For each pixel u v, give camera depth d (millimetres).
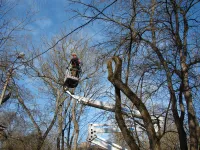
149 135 6695
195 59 8398
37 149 21391
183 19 8734
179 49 8547
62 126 24688
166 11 8594
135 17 8625
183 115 8422
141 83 8531
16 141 22406
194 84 8555
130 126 8867
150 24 8539
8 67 16016
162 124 10477
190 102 8453
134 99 6992
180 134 8133
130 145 6730
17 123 21328
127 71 7848
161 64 8484
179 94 8734
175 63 8477
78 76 11938
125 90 7094
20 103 20641
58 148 23812
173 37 8711
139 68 8617
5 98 17328
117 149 14125
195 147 7914
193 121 8242
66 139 25156
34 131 22531
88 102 11867
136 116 10523
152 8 8711
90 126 14125
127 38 8586
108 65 7727
